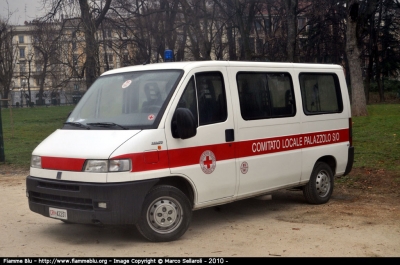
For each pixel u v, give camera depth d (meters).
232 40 37.06
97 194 6.08
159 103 6.71
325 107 9.09
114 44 31.61
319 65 9.11
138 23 33.09
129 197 6.13
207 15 31.08
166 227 6.59
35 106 64.19
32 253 6.19
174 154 6.57
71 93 42.22
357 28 23.39
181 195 6.65
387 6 40.88
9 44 55.94
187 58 39.81
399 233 7.05
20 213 8.54
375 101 52.06
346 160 9.43
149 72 7.23
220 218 8.12
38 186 6.66
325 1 34.62
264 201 9.41
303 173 8.55
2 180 12.07
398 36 48.03
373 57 47.09
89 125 6.90
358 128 18.72
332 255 6.07
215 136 7.08
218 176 7.09
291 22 24.94
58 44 27.64
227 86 7.37
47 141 6.95
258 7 35.00
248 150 7.54
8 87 57.28
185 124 6.46
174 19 33.53
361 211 8.43
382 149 14.14
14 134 24.34
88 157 6.21
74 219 6.32
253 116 7.68
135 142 6.27
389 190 10.12
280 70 8.27
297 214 8.32
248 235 7.01
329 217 8.05
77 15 27.53
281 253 6.14
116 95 7.18
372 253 6.15
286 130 8.20
